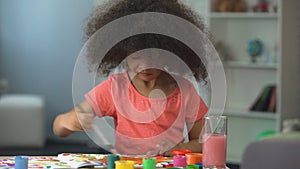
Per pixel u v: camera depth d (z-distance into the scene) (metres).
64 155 1.75
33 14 5.88
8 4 5.93
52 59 5.87
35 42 5.90
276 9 4.55
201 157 1.66
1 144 5.27
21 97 5.58
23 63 5.94
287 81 4.47
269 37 4.73
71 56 5.81
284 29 4.40
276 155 1.15
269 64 4.55
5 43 5.95
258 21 4.75
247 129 4.84
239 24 4.81
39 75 5.91
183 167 1.62
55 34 5.84
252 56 4.71
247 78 4.84
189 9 1.71
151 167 1.56
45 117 5.86
